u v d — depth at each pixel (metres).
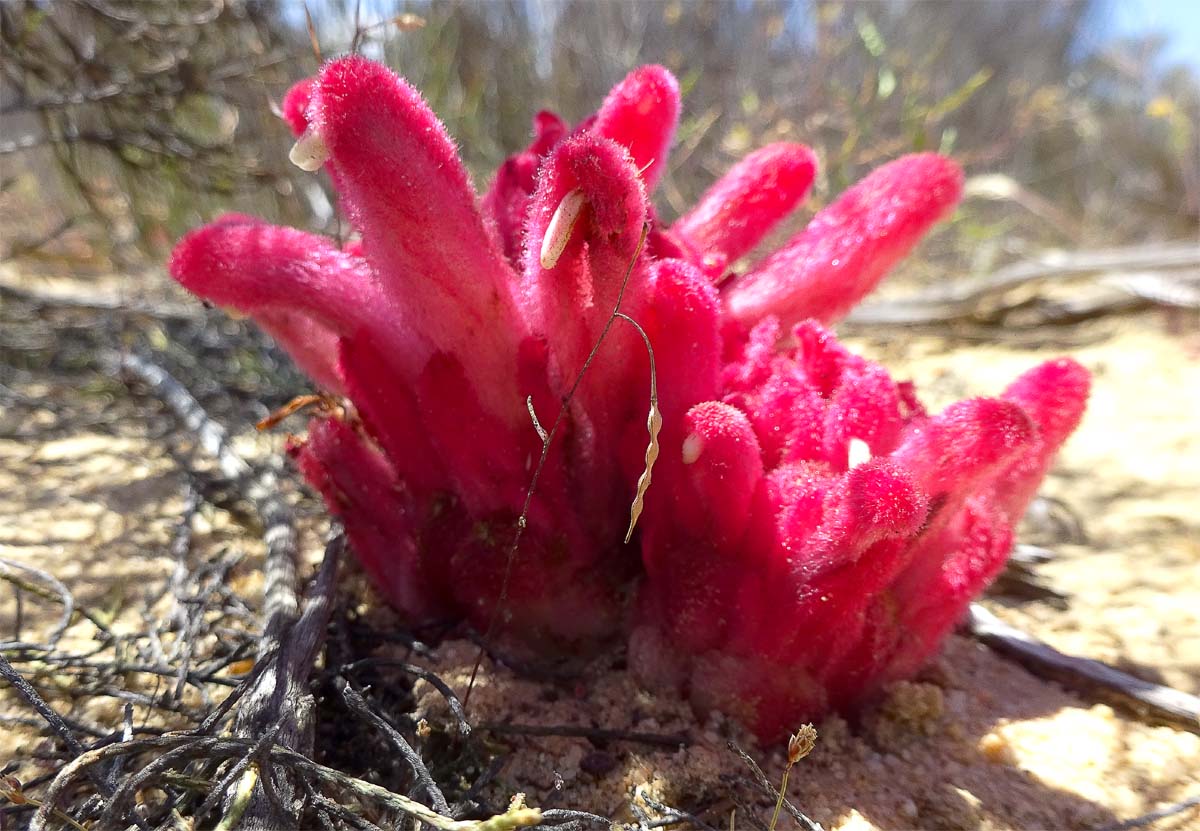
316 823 0.09
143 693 0.11
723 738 0.10
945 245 0.42
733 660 0.10
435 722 0.10
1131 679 0.12
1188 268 0.34
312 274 0.10
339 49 0.26
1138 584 0.15
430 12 0.34
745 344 0.11
